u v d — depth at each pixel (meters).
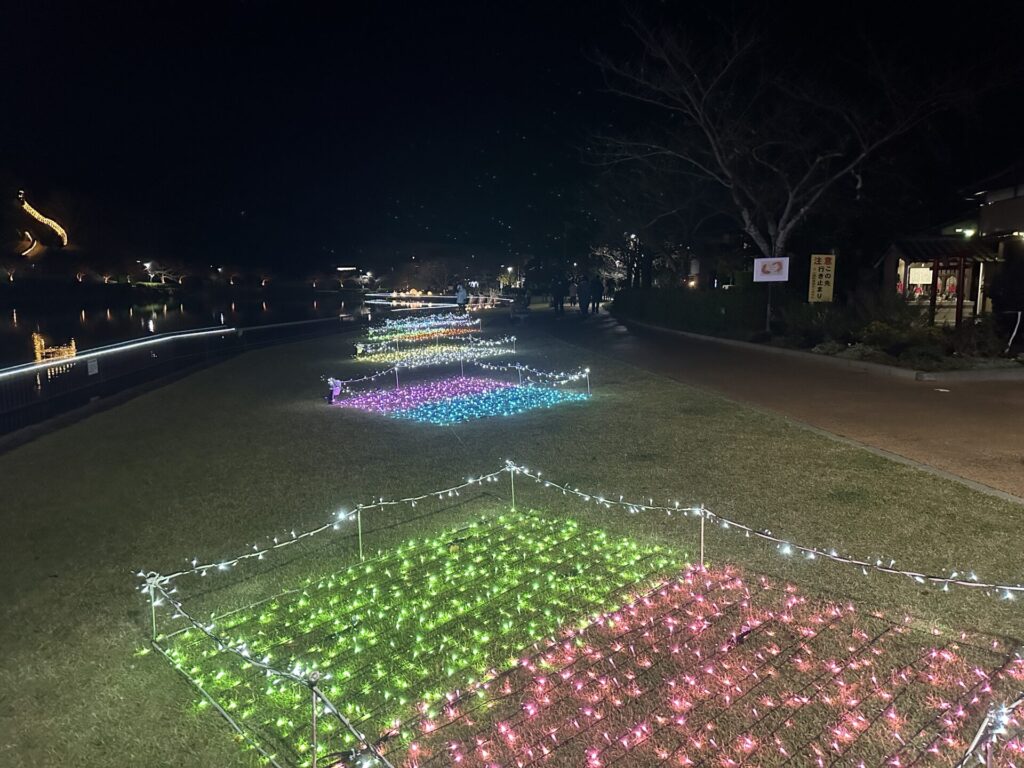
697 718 3.38
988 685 3.52
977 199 23.44
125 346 20.12
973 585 4.48
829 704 3.44
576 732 3.32
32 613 4.54
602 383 13.78
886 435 8.57
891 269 23.53
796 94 22.31
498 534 5.77
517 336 26.33
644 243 34.66
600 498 6.46
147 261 62.41
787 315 19.89
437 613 4.50
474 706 3.55
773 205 24.47
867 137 21.55
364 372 16.83
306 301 63.12
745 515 5.95
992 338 14.61
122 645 4.14
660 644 4.03
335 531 5.91
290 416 11.14
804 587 4.62
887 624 4.13
